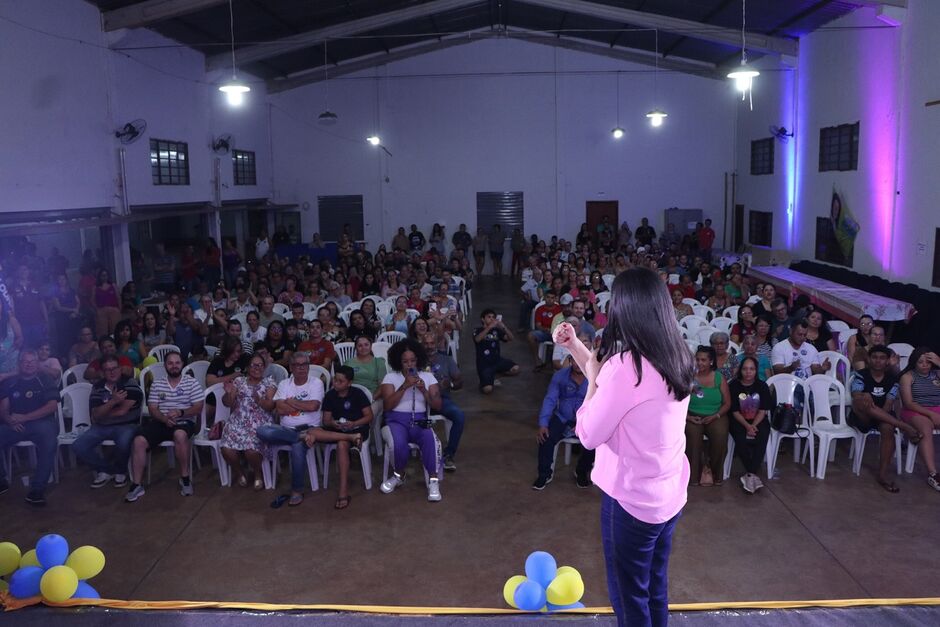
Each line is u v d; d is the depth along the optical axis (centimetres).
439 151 2078
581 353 190
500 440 751
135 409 661
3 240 1066
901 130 1138
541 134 2059
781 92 1662
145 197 1328
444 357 870
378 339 899
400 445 616
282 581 481
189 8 1192
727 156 2020
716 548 516
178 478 669
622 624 189
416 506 598
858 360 725
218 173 1623
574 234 2089
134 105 1293
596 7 1527
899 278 1150
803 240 1553
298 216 2105
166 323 927
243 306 1105
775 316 843
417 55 2045
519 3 1728
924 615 253
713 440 621
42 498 609
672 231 2022
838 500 594
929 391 623
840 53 1357
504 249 2123
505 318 1461
